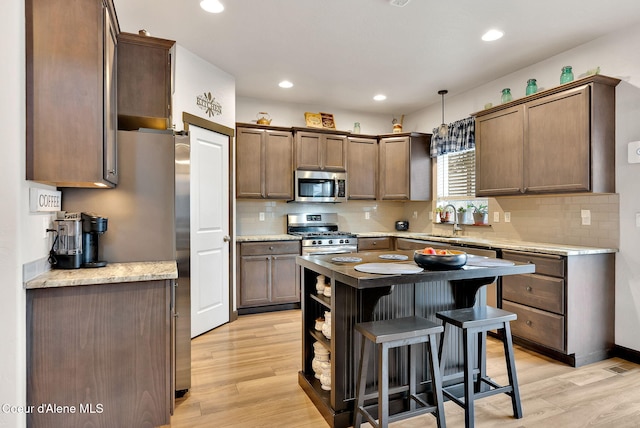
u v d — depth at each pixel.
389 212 5.48
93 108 1.70
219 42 3.09
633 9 2.55
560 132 2.94
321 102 4.83
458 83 4.08
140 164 2.18
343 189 4.77
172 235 2.23
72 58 1.67
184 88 3.20
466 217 4.36
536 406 2.14
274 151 4.44
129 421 1.76
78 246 1.92
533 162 3.15
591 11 2.58
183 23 2.76
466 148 4.28
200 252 3.42
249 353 2.98
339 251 4.50
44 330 1.62
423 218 5.14
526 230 3.60
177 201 2.26
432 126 4.95
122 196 2.15
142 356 1.78
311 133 4.59
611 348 2.88
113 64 2.01
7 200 1.49
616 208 2.86
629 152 2.75
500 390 2.01
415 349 2.05
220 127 3.67
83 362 1.69
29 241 1.62
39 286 1.59
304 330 2.45
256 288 4.09
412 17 2.69
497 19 2.71
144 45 2.30
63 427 1.66
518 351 3.01
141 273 1.79
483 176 3.66
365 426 1.96
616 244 2.87
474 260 2.20
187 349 2.29
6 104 1.50
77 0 1.69
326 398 2.10
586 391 2.32
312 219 4.95
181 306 2.28
